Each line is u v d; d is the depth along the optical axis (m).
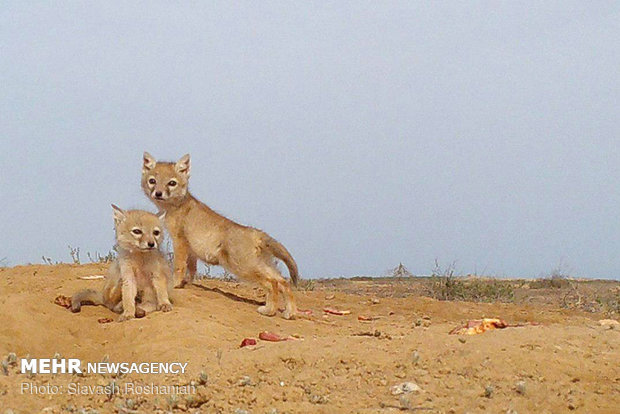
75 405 4.30
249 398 4.32
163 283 4.85
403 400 4.28
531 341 4.55
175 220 5.12
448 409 4.27
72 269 5.29
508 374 4.40
